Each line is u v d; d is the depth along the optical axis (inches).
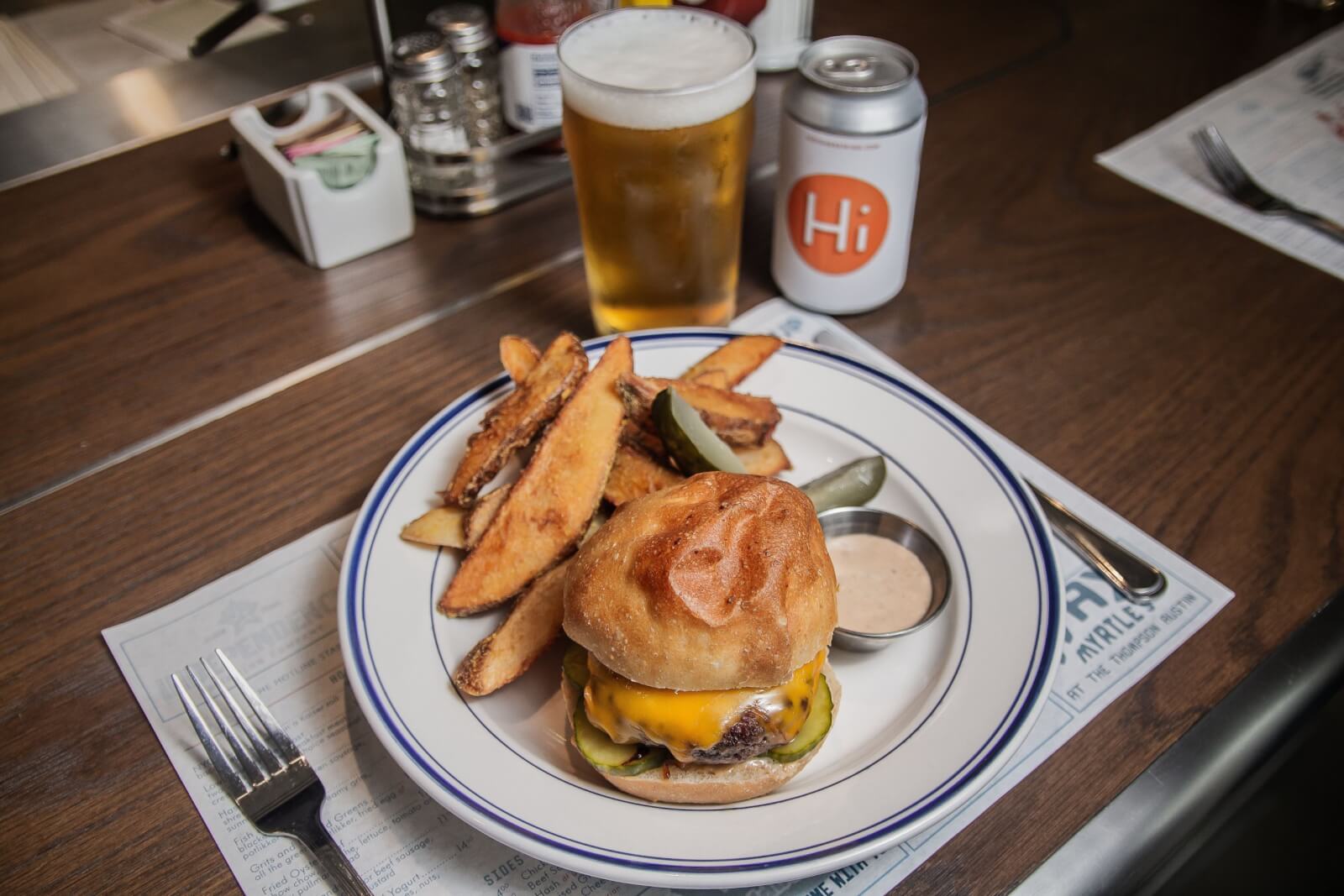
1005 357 23.1
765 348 20.3
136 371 22.8
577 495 17.1
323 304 24.4
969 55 33.6
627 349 18.5
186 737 16.4
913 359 23.1
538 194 27.7
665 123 19.1
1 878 14.8
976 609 17.2
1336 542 19.1
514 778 15.1
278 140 24.6
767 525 15.4
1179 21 35.2
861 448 20.0
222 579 18.6
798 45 32.2
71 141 29.5
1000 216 27.2
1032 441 21.1
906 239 23.2
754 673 14.6
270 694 16.9
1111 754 16.1
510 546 16.9
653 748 15.2
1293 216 26.8
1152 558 18.9
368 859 15.0
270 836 15.2
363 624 16.6
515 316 24.1
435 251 26.0
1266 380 22.5
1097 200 27.7
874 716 16.4
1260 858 25.8
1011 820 15.4
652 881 13.4
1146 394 22.2
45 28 39.1
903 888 14.7
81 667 17.4
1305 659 17.3
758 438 18.7
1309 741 24.1
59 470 20.7
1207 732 16.4
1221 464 20.6
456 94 26.1
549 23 25.8
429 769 14.7
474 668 15.9
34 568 18.9
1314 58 33.0
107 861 15.0
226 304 24.4
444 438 19.4
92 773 16.1
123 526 19.6
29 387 22.5
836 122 21.1
